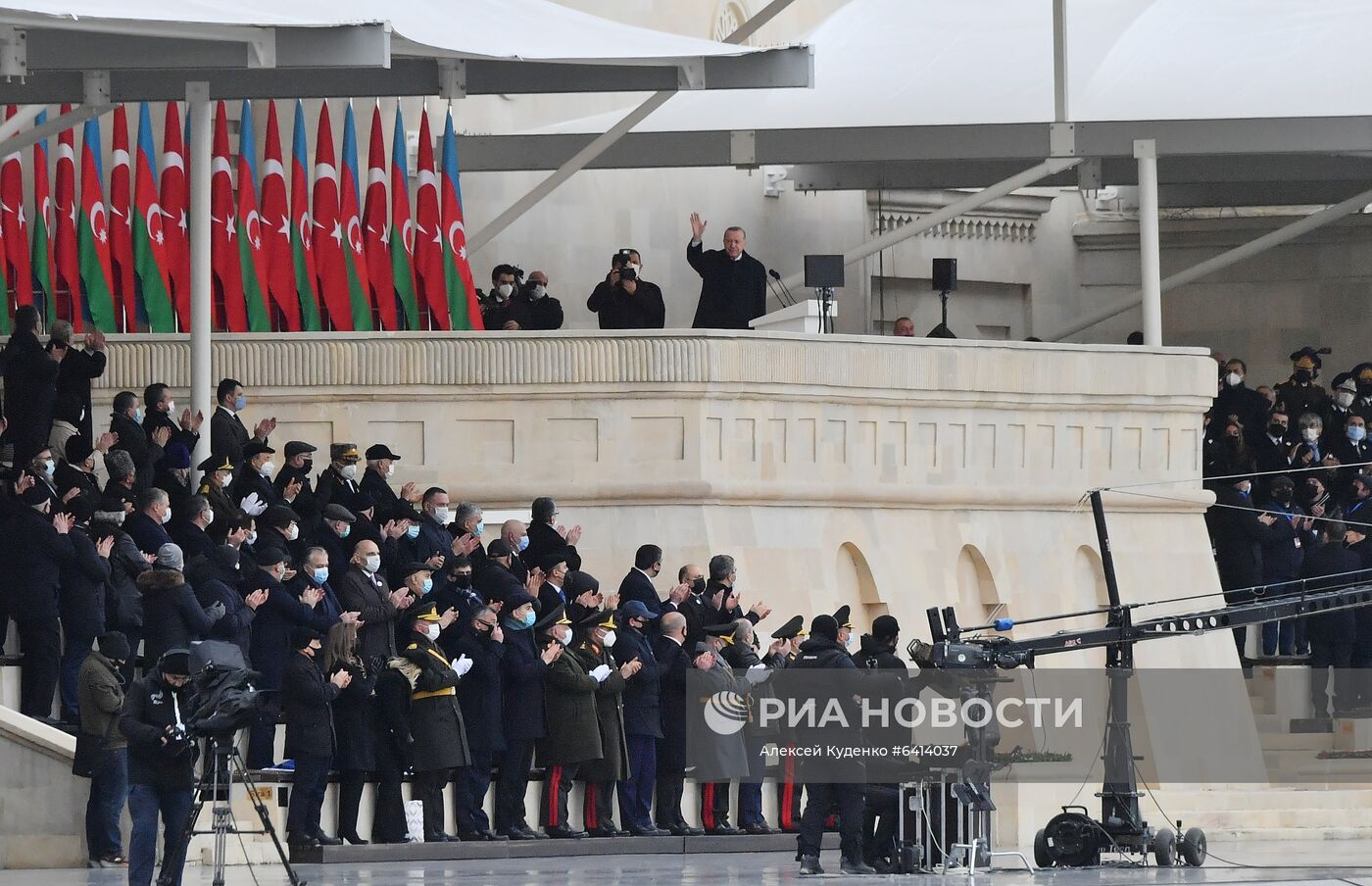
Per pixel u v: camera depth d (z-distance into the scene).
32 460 94.75
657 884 82.62
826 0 188.50
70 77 113.12
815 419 126.38
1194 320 187.75
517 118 163.62
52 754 89.00
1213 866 98.06
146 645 87.19
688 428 122.12
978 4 167.25
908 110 153.25
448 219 132.12
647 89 114.44
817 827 89.69
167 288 126.56
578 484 121.62
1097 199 187.62
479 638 98.00
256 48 97.12
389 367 122.25
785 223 174.62
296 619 94.94
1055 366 135.12
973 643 95.62
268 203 128.62
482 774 98.00
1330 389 183.25
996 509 133.62
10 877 84.00
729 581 109.75
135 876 73.31
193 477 110.00
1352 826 124.81
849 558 127.81
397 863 91.50
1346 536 139.12
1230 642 140.00
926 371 130.12
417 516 106.19
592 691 100.25
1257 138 146.38
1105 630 98.12
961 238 183.62
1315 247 185.38
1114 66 156.00
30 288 128.50
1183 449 139.12
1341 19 159.88
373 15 106.00
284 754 96.31
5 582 93.38
